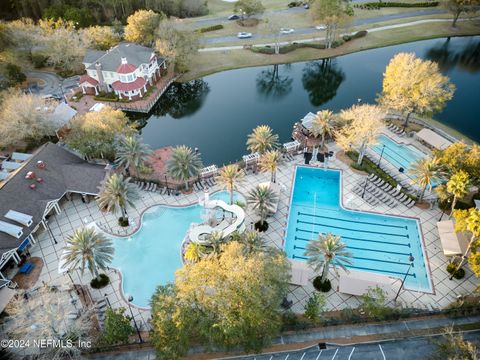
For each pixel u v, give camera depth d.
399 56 81.25
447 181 61.75
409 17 145.12
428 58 122.31
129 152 68.94
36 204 62.91
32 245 61.50
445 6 133.50
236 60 121.12
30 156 76.75
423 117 82.88
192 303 44.50
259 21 144.25
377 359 46.38
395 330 49.28
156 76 112.00
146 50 108.12
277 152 68.56
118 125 74.44
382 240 62.41
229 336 42.38
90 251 51.94
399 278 55.62
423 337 48.44
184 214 67.06
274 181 70.25
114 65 101.25
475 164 59.94
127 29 113.38
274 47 125.75
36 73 113.50
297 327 49.00
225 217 62.28
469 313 50.50
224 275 44.00
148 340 48.97
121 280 56.66
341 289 52.81
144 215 66.81
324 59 122.06
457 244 55.75
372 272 57.81
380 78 113.31
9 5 142.75
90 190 67.19
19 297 48.38
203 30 138.25
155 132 95.62
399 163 75.00
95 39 114.56
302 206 68.62
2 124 76.94
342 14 117.62
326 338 48.72
